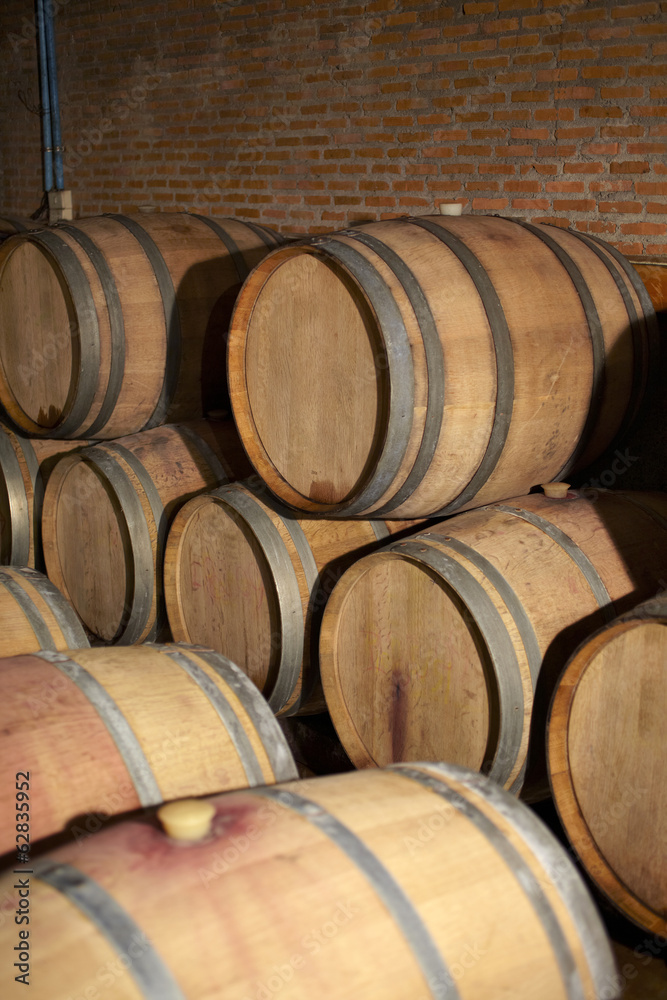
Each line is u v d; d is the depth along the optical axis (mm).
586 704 2322
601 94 3803
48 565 3947
